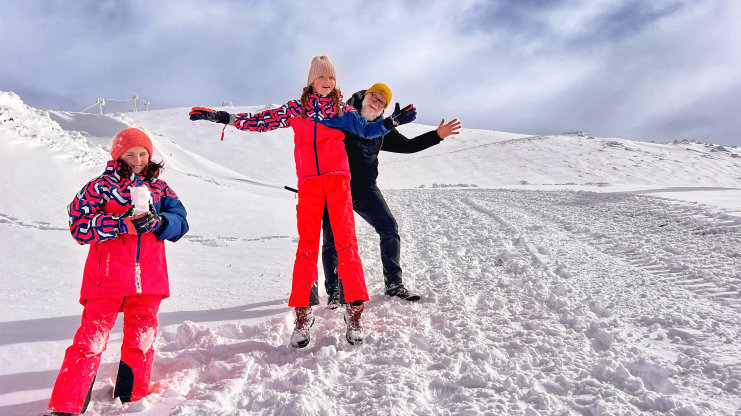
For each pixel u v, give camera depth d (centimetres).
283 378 264
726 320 341
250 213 980
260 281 495
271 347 307
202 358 292
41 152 1012
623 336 317
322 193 328
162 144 3331
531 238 727
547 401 234
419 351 302
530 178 5159
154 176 252
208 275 520
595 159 5825
